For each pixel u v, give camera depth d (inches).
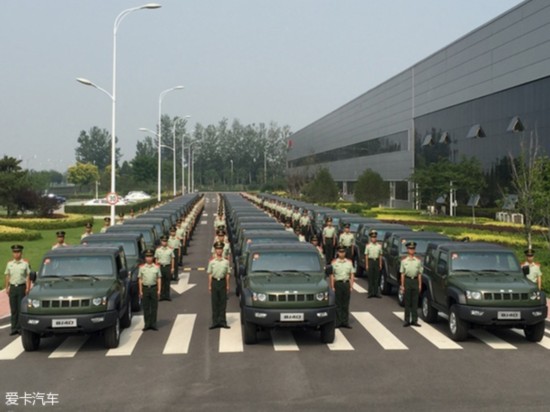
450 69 2101.4
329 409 350.9
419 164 2422.5
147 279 557.9
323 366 440.1
